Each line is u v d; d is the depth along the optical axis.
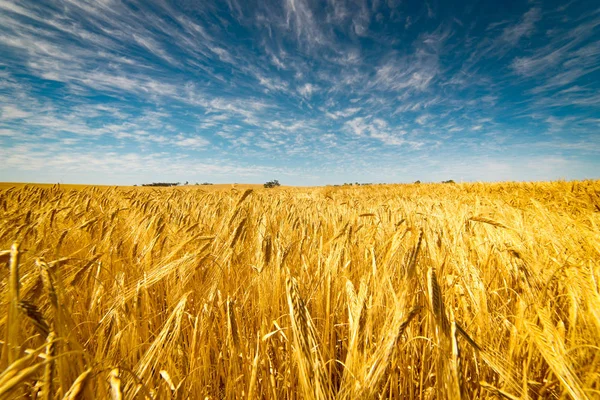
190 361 1.65
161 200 6.88
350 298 1.75
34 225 2.78
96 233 3.45
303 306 1.40
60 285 1.27
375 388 1.21
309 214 5.89
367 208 7.94
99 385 1.14
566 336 1.70
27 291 1.30
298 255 3.11
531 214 4.81
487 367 1.86
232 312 1.73
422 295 2.26
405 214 5.04
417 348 2.10
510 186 14.32
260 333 1.99
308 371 1.29
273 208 6.19
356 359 1.43
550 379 1.72
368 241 3.14
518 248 2.67
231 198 9.46
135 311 1.80
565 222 3.75
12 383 0.63
